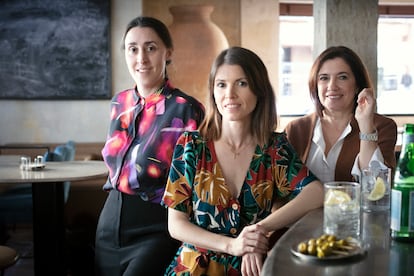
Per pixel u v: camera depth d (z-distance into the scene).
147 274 2.12
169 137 2.19
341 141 2.09
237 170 1.76
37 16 5.88
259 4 6.44
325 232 1.34
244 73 1.74
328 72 2.09
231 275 1.70
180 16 6.25
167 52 2.37
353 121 2.10
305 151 2.14
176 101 2.24
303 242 1.22
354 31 5.14
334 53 2.12
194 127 2.18
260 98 1.79
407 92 7.56
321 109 2.16
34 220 3.06
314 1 5.41
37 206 3.05
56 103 6.05
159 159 2.19
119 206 2.25
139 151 2.21
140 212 2.23
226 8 6.37
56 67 5.95
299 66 7.25
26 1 5.86
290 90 7.27
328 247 1.13
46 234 3.06
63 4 5.89
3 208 4.07
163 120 2.22
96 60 5.96
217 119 1.81
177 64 6.27
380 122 2.12
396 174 1.28
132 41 2.28
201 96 6.30
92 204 4.77
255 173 1.75
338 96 2.08
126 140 2.29
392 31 7.47
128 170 2.23
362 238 1.30
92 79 5.98
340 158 2.07
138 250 2.19
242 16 6.42
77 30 5.92
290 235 1.33
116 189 2.27
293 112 7.28
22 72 5.94
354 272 1.04
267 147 1.78
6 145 5.99
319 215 1.57
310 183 1.74
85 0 5.90
